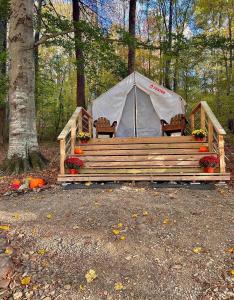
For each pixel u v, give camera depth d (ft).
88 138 27.99
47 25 36.22
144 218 14.94
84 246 12.67
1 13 34.45
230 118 57.72
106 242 12.87
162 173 22.16
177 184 21.06
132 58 50.26
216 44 40.78
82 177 22.36
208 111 26.50
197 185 20.68
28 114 27.73
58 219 15.30
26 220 15.47
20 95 27.27
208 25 65.87
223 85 60.13
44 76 66.03
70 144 27.04
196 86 65.77
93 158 25.13
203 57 56.95
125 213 15.58
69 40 36.17
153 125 39.93
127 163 24.02
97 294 10.01
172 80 68.59
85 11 47.16
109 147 26.27
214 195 18.60
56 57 79.82
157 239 12.98
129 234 13.44
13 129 27.35
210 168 21.98
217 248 12.12
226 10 58.70
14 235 13.84
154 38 80.79
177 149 25.16
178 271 10.87
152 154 24.76
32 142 27.99
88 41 34.94
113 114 39.60
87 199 18.12
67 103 85.56
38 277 10.93
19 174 26.05
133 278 10.66
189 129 41.39
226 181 21.61
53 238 13.39
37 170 27.04
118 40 36.55
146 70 75.61
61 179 22.49
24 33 27.32
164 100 39.19
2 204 18.48
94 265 11.47
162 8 75.87
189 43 41.78
